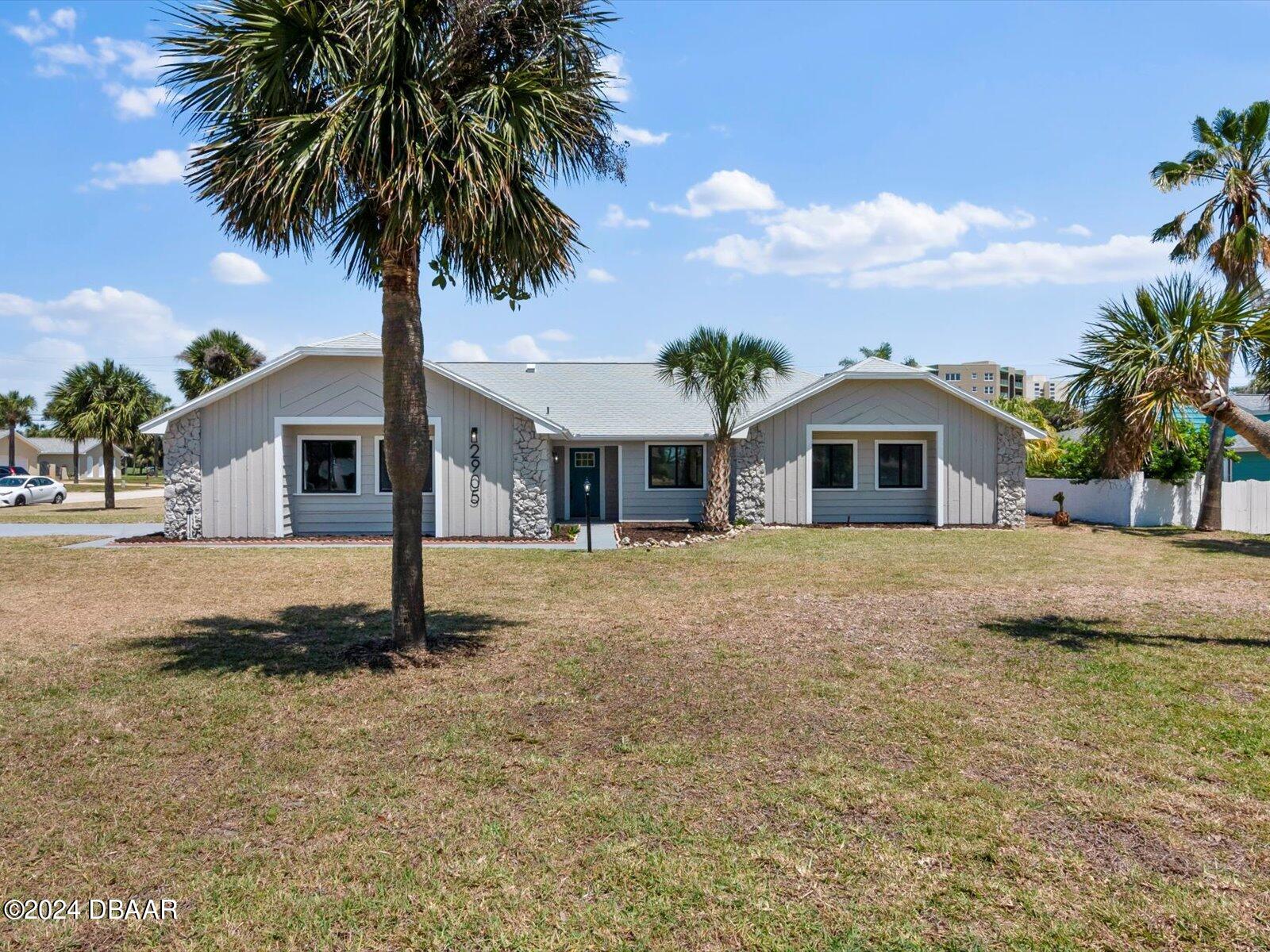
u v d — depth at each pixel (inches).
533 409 936.3
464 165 244.2
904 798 169.6
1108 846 149.3
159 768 188.4
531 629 338.6
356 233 301.1
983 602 398.0
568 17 282.4
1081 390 309.7
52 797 172.2
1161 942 120.3
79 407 1294.3
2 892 135.5
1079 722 217.0
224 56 248.8
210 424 724.7
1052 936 121.6
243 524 725.3
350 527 756.0
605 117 300.5
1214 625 340.5
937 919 126.1
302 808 167.2
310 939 122.8
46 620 362.6
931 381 833.5
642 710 230.1
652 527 832.3
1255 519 860.0
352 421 726.5
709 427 893.2
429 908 130.6
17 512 1253.1
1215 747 198.5
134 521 1026.7
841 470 876.6
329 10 253.1
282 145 244.8
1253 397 1105.4
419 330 293.9
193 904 132.2
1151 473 853.2
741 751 197.5
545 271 305.6
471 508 726.5
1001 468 847.7
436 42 263.3
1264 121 741.9
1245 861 143.7
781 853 147.0
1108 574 494.3
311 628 343.9
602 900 132.3
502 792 174.7
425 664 279.3
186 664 281.6
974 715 223.6
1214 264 773.9
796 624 346.6
